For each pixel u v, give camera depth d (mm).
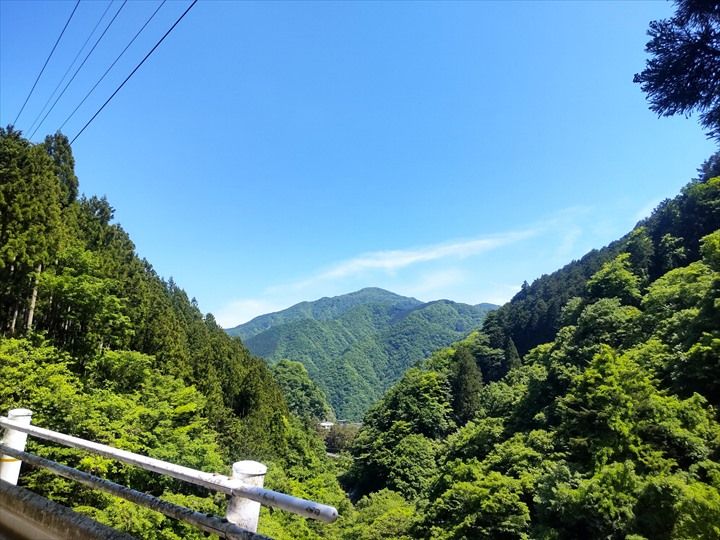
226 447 27484
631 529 16547
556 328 64938
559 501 19562
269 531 15875
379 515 35594
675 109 3168
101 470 9789
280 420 42281
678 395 24672
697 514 13102
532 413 37375
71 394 11414
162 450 13805
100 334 20375
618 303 43125
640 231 56812
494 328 76188
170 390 20859
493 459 30109
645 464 19453
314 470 42688
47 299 18875
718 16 2828
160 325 26734
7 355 11484
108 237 29312
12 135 18547
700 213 51719
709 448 19766
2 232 16328
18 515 2418
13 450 2988
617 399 22656
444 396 61844
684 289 35562
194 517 1708
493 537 21859
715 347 23953
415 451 50188
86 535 2035
